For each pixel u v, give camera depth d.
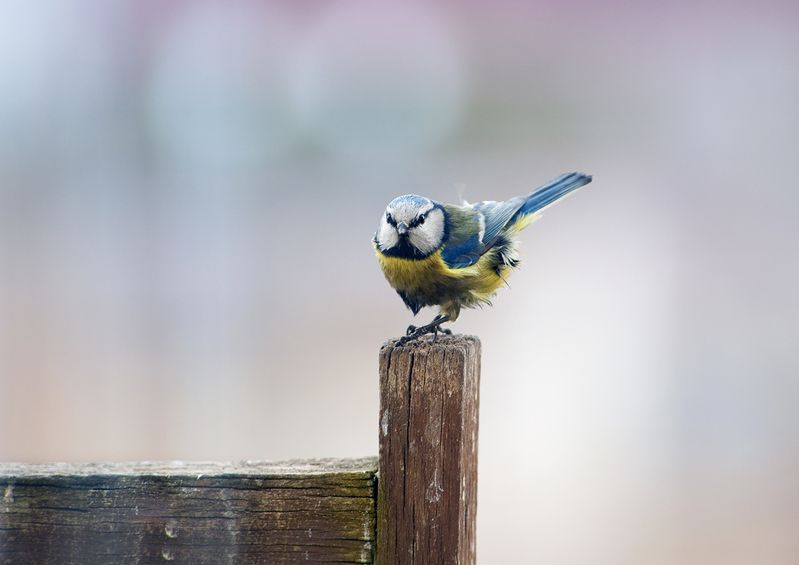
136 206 17.52
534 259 16.11
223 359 12.84
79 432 10.84
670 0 23.91
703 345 13.45
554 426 11.68
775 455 11.20
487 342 13.40
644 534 9.80
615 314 14.20
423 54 23.02
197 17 22.11
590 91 22.22
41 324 13.20
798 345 13.32
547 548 9.52
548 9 24.05
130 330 13.34
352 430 11.23
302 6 22.80
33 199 17.34
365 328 14.02
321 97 22.09
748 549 9.54
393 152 20.25
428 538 4.48
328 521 4.55
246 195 18.41
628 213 17.81
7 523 4.64
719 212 17.77
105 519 4.62
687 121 21.38
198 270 15.38
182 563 4.60
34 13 20.81
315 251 16.44
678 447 11.25
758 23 23.73
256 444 10.83
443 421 4.47
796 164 19.50
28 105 19.83
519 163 19.89
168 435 10.94
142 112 20.44
